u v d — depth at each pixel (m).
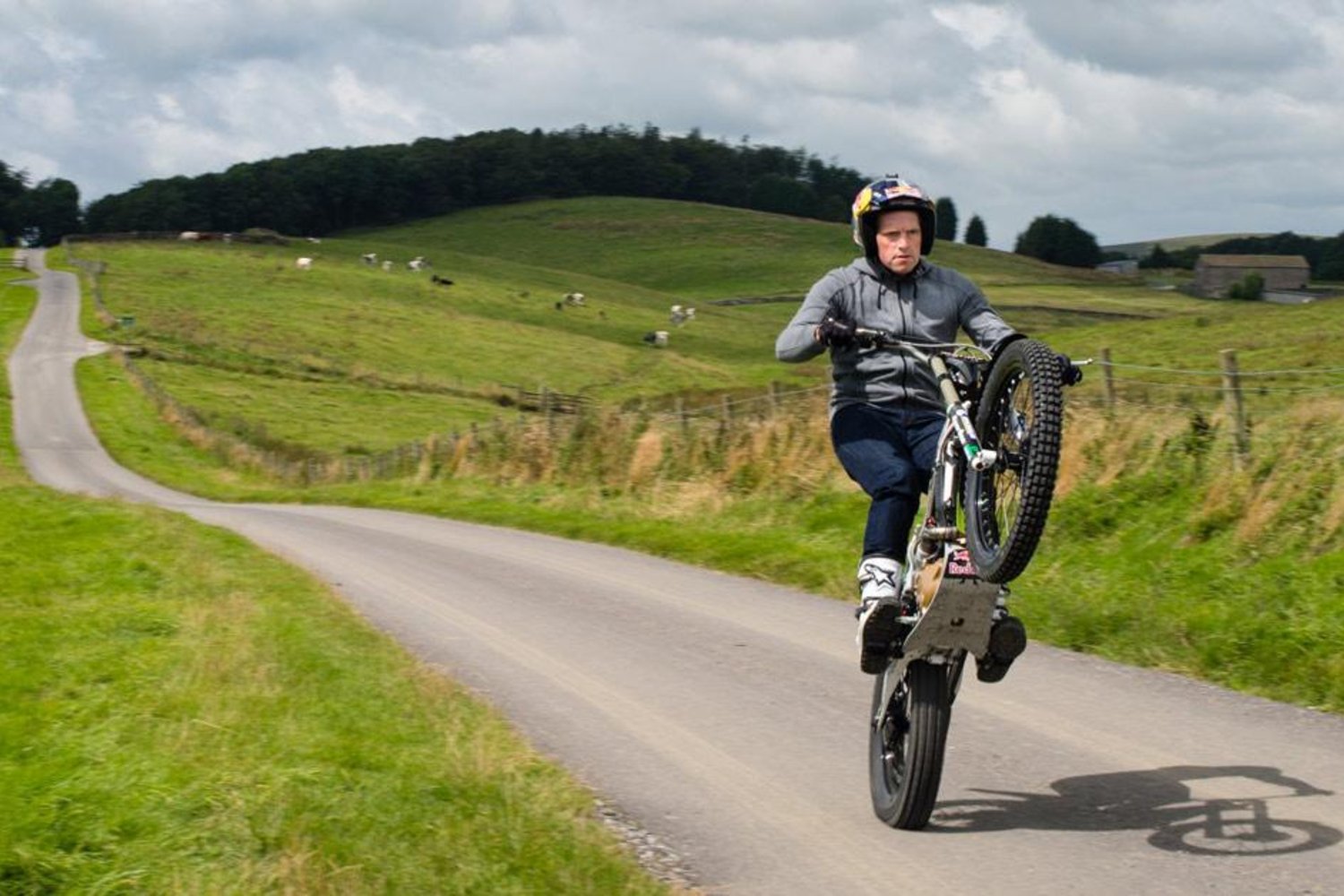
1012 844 6.93
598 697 10.59
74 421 89.50
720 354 149.12
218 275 161.88
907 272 7.25
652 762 8.75
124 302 139.12
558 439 33.19
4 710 9.30
